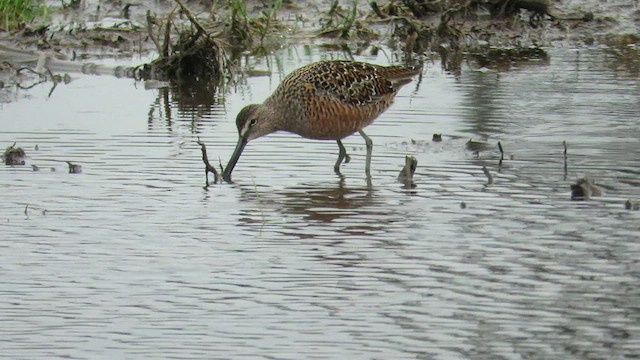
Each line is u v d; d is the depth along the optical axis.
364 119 14.20
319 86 14.02
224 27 20.86
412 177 13.11
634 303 9.31
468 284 9.77
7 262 10.41
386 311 9.22
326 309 9.27
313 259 10.45
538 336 8.70
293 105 14.12
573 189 12.29
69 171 13.32
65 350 8.52
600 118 15.51
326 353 8.43
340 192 12.64
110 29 20.95
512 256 10.43
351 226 11.40
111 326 8.96
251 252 10.66
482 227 11.28
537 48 20.70
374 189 12.75
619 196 12.23
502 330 8.81
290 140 15.09
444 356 8.36
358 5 23.02
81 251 10.71
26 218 11.68
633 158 13.67
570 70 18.64
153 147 14.41
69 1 22.86
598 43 21.03
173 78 18.91
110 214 11.83
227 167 13.30
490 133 14.93
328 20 21.73
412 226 11.36
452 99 16.78
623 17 22.52
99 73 19.12
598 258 10.34
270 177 13.31
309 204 12.18
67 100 17.05
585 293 9.53
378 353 8.42
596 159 13.65
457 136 14.82
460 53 20.34
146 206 12.10
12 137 14.77
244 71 18.91
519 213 11.70
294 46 20.86
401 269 10.16
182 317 9.14
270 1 22.75
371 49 20.39
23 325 8.98
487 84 17.69
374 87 14.25
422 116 15.88
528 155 13.90
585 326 8.87
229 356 8.38
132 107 16.64
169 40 19.09
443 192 12.53
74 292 9.70
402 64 19.20
